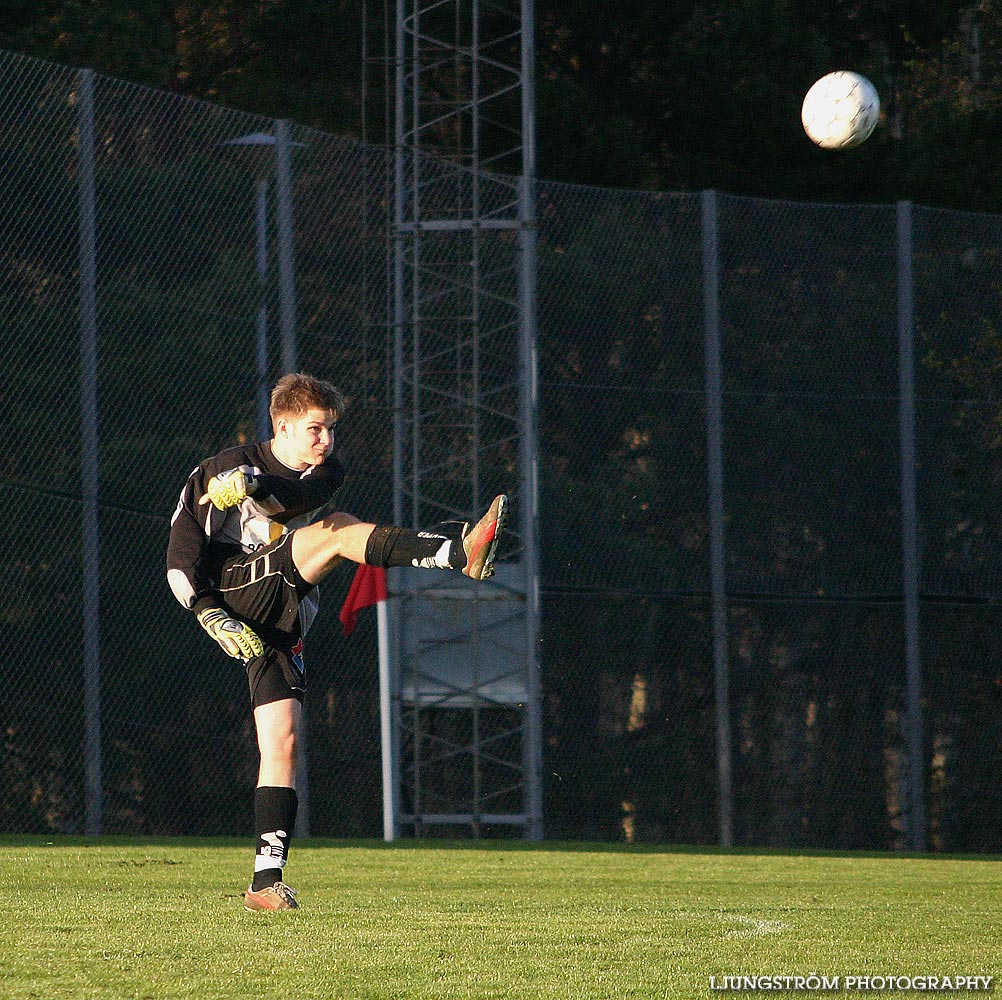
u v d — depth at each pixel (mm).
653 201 47938
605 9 68750
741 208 48531
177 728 40500
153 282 41469
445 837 43344
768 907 18500
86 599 39500
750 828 45969
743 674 46531
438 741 42844
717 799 45875
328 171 44594
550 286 46719
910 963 13102
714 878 25453
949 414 49188
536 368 44906
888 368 48844
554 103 63906
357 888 20984
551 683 44969
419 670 42844
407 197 46094
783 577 47156
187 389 41688
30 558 38844
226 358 42406
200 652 41000
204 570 15727
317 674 42312
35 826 38375
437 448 44812
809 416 48062
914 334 49125
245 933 14000
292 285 43562
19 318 39312
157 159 42000
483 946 13516
